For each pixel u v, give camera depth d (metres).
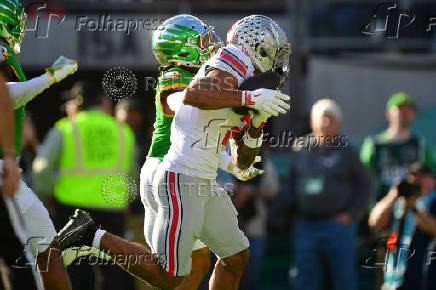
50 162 21.06
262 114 13.71
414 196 21.23
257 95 13.34
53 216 21.11
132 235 23.67
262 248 24.75
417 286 21.14
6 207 13.55
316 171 23.55
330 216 23.47
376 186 24.17
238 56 13.70
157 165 14.98
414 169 22.06
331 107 23.52
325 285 23.86
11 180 13.10
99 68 26.66
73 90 21.55
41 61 26.42
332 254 23.50
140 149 24.89
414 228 21.31
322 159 23.58
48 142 21.09
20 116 14.98
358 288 25.92
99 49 26.59
